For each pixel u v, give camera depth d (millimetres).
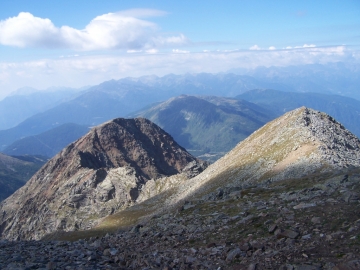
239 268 19594
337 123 109500
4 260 27656
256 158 105312
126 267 24578
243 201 40344
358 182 32656
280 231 23578
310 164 79062
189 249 26109
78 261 26594
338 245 19344
